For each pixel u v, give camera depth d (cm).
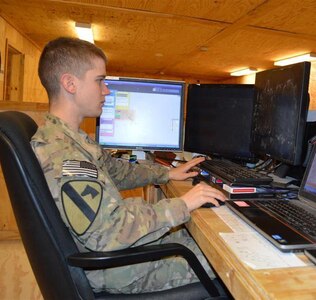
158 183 140
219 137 164
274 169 139
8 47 431
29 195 73
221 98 163
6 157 72
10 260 224
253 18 374
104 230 80
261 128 142
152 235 87
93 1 346
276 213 89
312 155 103
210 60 665
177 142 182
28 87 523
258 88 146
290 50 534
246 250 68
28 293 183
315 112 140
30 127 94
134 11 371
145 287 92
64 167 81
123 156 194
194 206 95
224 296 87
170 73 900
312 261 63
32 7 371
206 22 398
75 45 100
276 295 51
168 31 454
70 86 99
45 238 75
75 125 105
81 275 78
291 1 316
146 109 178
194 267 85
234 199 104
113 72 905
